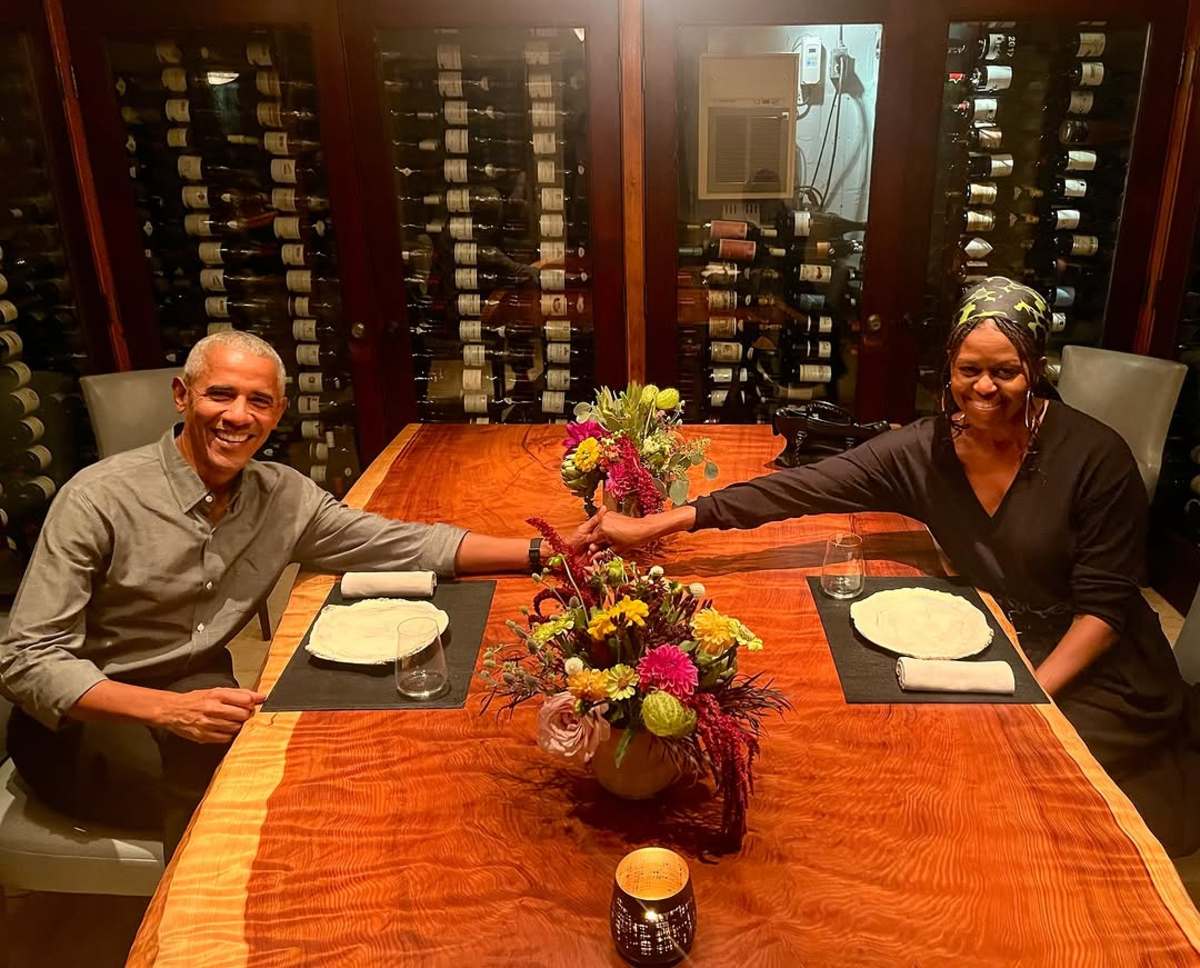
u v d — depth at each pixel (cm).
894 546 192
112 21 293
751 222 312
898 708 138
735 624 113
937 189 307
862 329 319
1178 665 182
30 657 147
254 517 171
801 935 100
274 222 319
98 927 189
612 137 300
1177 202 296
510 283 324
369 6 289
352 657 151
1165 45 282
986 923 101
